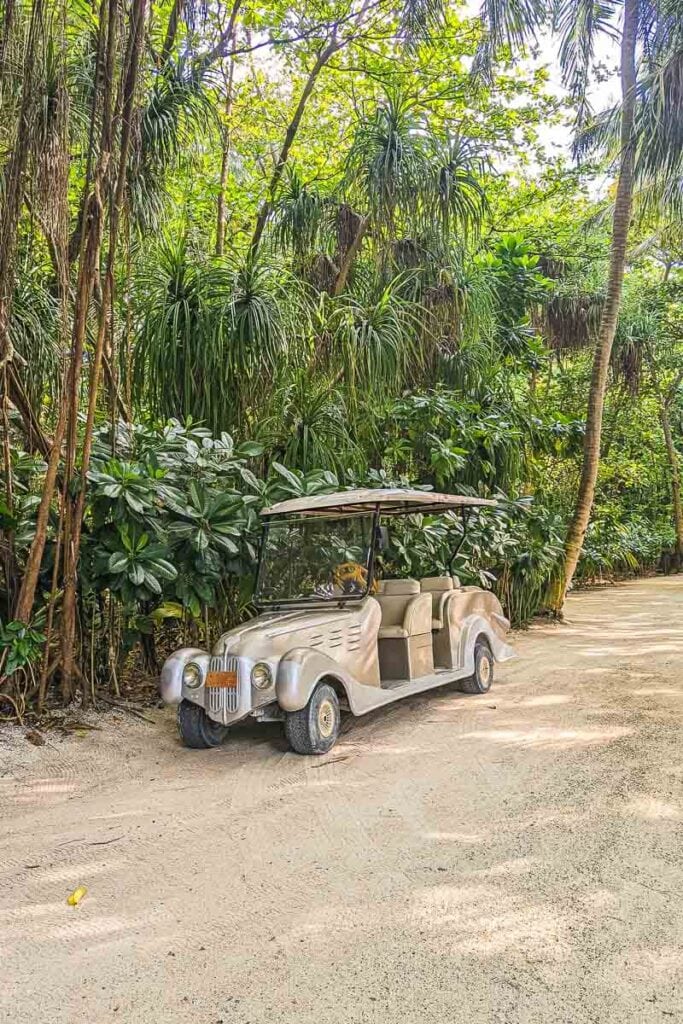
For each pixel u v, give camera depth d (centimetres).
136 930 295
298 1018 239
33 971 270
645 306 2020
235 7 1075
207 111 784
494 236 1795
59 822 407
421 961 269
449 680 638
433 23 802
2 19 504
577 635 1022
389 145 952
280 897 319
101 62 540
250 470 766
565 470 1505
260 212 1166
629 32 1192
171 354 747
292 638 518
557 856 351
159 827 397
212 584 621
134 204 703
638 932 285
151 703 627
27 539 567
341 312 898
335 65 1355
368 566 579
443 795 434
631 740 528
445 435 991
